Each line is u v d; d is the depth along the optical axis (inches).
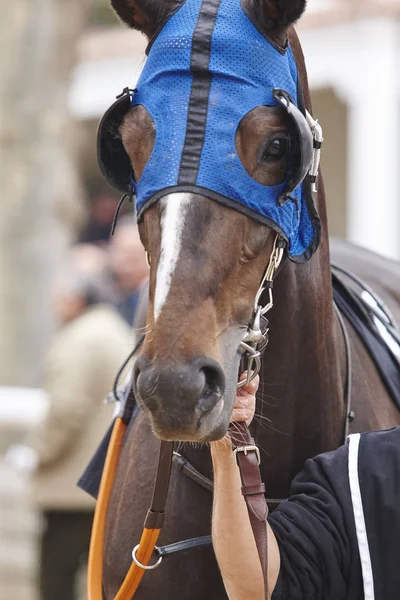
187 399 121.3
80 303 320.8
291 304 151.4
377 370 181.6
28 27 582.6
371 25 637.3
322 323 158.4
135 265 374.6
